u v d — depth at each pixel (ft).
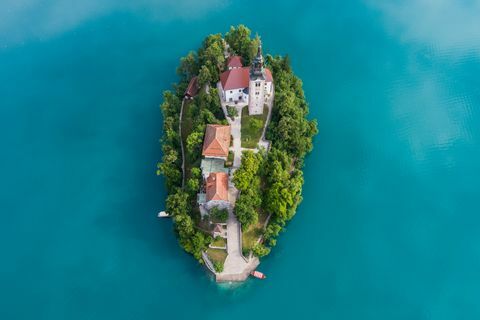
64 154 563.89
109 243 484.74
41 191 530.27
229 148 503.61
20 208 517.14
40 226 502.38
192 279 455.63
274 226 463.01
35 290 456.45
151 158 553.64
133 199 517.96
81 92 630.74
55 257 478.18
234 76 521.65
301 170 526.16
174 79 640.99
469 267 453.99
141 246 480.64
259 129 517.96
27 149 570.87
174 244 479.82
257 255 458.91
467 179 520.01
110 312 440.04
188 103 565.94
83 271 466.70
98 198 521.24
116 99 619.67
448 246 468.75
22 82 647.56
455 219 488.44
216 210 453.58
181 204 447.42
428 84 618.85
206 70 534.78
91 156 559.38
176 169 491.31
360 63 647.15
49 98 625.82
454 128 568.82
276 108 517.96
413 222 487.61
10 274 467.93
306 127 520.01
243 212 440.86
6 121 600.39
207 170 479.41
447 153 544.21
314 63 649.61
